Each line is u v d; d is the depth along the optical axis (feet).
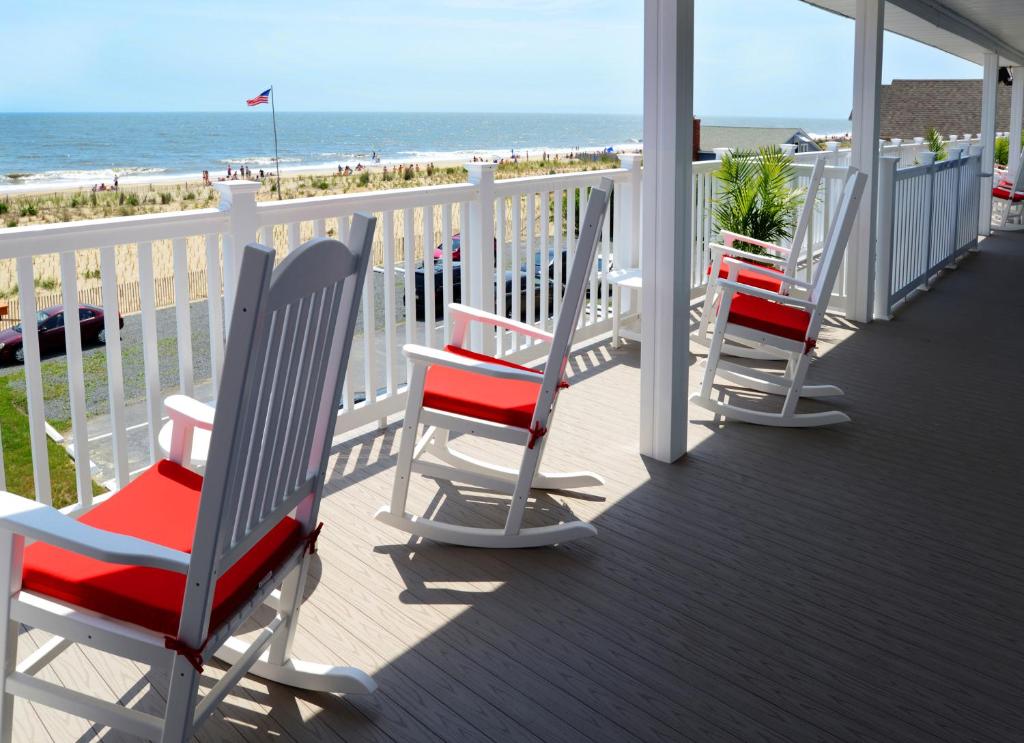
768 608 7.84
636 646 7.23
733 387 14.55
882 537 9.25
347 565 8.50
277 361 5.00
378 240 25.39
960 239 27.66
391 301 12.03
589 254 7.86
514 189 13.74
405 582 8.20
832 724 6.32
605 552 8.84
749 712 6.44
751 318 12.46
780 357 15.84
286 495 5.76
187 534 5.77
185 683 5.01
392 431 12.28
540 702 6.52
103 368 19.38
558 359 8.14
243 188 9.43
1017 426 12.66
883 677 6.87
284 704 6.44
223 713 6.31
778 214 20.47
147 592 5.10
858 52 18.19
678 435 11.26
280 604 6.47
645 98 10.32
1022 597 8.06
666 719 6.35
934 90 114.52
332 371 5.95
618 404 13.57
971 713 6.45
